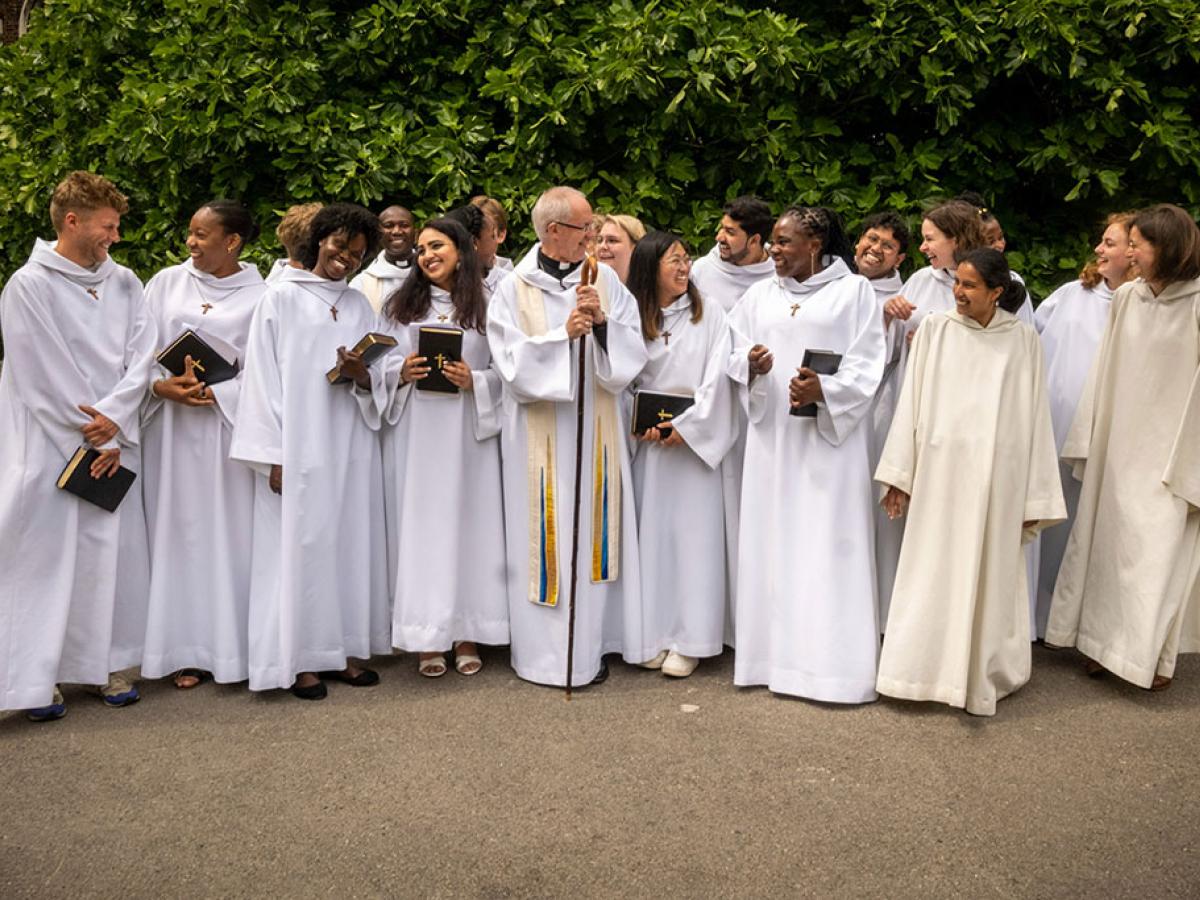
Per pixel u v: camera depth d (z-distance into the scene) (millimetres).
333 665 4633
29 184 6930
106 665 4484
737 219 5156
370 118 6379
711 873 3283
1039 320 5594
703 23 5992
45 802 3699
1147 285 4707
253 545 4633
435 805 3668
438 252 4797
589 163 6328
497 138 6383
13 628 4289
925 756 4055
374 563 4910
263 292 4898
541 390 4551
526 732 4230
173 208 6527
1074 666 5004
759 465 4730
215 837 3475
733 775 3887
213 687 4719
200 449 4645
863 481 4664
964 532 4402
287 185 6359
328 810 3635
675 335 4895
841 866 3324
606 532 4758
